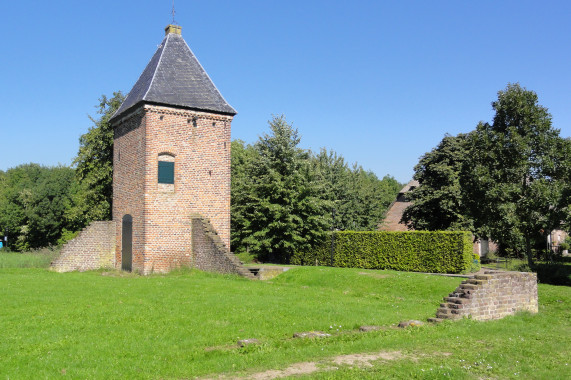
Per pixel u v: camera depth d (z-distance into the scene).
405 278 21.59
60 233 65.06
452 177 38.31
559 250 46.38
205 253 25.48
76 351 9.62
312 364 9.00
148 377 8.17
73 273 25.73
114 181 29.16
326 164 50.16
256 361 9.08
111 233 28.55
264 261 36.62
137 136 26.61
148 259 25.30
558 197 26.28
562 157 27.94
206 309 14.29
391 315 14.41
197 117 26.97
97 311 13.77
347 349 10.05
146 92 25.89
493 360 9.72
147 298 16.25
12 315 13.08
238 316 13.34
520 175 28.84
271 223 32.75
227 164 27.91
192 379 8.15
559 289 20.84
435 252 26.88
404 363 9.16
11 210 69.50
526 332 12.80
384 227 56.38
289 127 35.09
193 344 10.36
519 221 27.81
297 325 12.45
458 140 40.69
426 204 40.62
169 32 29.00
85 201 40.84
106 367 8.66
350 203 48.38
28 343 10.16
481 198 29.55
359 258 30.62
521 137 28.84
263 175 34.22
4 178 95.12
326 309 14.83
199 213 26.91
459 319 13.50
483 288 14.54
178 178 26.34
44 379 7.99
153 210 25.56
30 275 23.80
